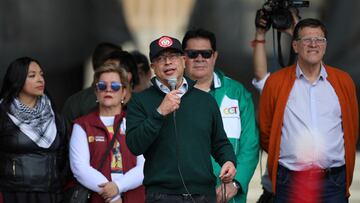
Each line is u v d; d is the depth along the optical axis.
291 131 12.36
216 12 26.58
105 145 12.30
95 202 12.33
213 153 10.93
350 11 24.59
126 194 12.34
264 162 21.69
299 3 13.55
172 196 10.53
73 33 24.86
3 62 24.09
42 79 12.55
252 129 12.78
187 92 10.63
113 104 12.41
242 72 26.22
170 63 10.43
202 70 12.63
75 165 12.26
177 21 27.09
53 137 12.46
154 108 10.48
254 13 26.27
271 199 13.11
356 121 12.56
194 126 10.53
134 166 12.32
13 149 12.26
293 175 12.38
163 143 10.48
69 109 14.05
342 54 24.59
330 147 12.28
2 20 24.17
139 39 26.75
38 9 24.45
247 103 12.91
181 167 10.47
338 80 12.44
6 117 12.30
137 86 15.37
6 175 12.27
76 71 25.02
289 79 12.48
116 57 13.99
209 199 10.66
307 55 12.18
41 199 12.35
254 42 13.77
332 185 12.38
